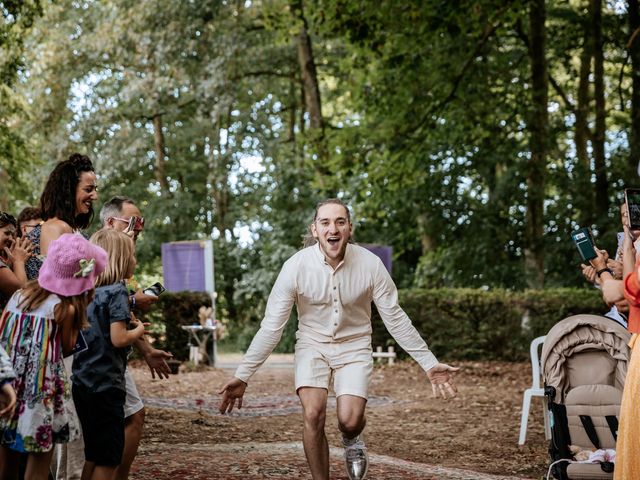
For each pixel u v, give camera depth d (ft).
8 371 12.39
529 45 71.31
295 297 18.08
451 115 66.59
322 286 17.72
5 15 53.98
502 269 73.61
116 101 98.07
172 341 61.26
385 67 64.64
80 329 14.44
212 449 24.80
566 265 73.15
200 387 45.47
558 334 20.97
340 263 17.81
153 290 17.25
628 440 13.17
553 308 58.90
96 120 89.81
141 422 16.99
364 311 18.20
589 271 20.26
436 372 18.42
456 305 60.39
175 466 21.35
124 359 15.72
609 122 85.71
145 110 97.14
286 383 49.80
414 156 65.98
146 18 83.41
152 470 20.72
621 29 73.87
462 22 58.90
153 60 85.05
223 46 82.99
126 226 19.04
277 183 84.89
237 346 92.58
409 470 22.48
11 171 69.67
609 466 18.24
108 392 15.20
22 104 69.97
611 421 19.74
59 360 13.99
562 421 19.71
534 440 29.63
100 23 89.76
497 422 34.04
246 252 89.15
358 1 58.18
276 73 96.63
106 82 94.38
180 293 61.52
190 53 83.46
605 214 70.23
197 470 20.88
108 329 15.34
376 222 76.69
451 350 60.49
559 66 82.43
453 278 75.20
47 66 87.81
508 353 59.47
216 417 33.83
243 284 84.23
